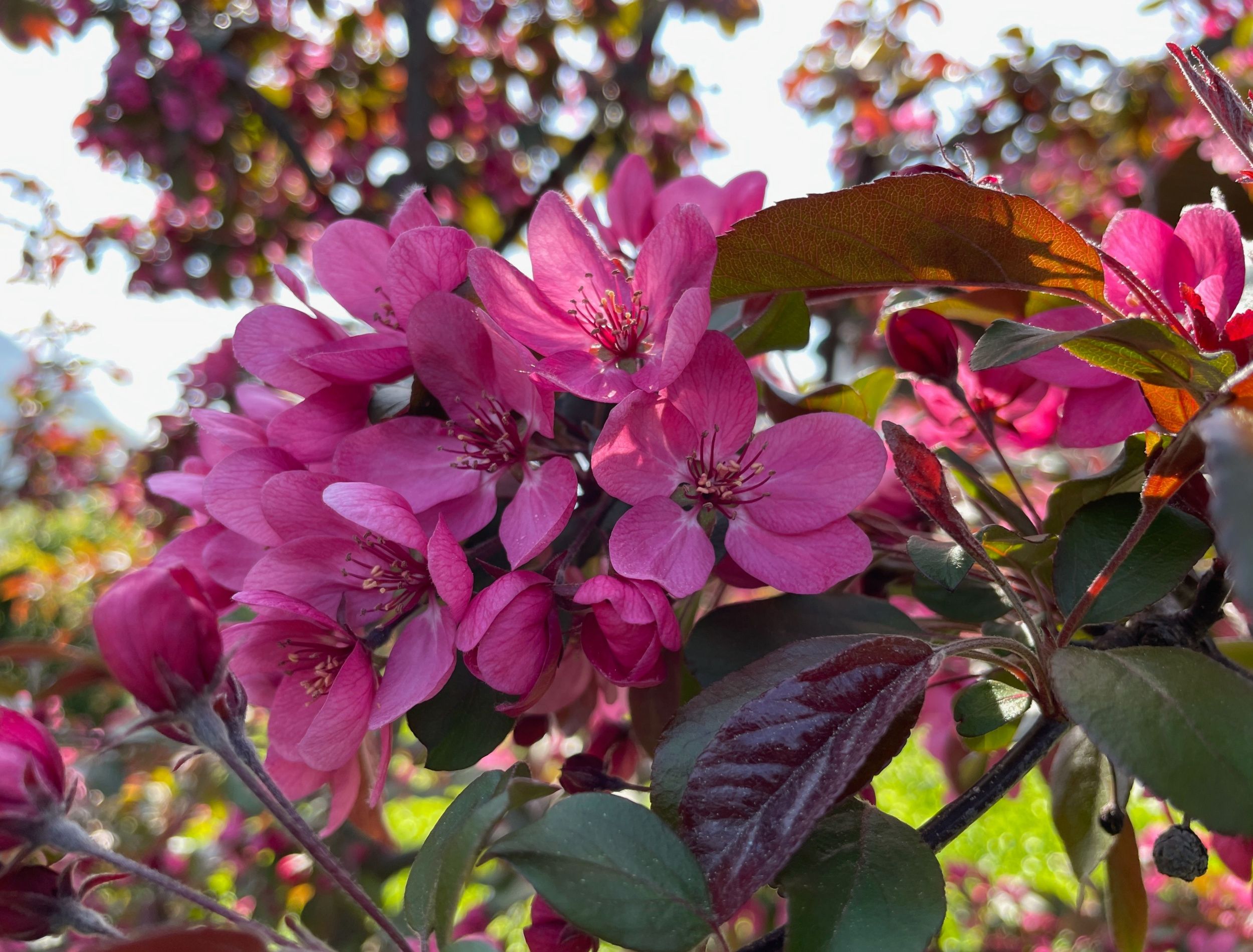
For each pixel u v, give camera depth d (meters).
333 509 0.15
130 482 0.95
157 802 0.50
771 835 0.13
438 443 0.18
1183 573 0.15
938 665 0.14
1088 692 0.13
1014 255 0.16
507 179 0.88
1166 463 0.13
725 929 0.26
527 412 0.17
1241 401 0.12
